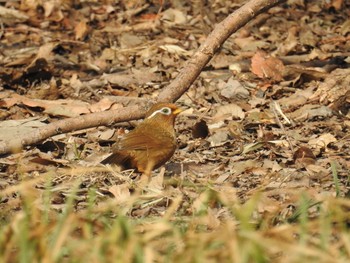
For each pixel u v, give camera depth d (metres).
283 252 7.68
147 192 10.34
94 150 12.60
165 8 19.14
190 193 10.19
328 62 16.28
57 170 11.45
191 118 14.09
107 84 15.56
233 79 15.30
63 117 13.99
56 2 18.98
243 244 7.14
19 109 14.17
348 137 12.84
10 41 17.83
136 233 8.12
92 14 18.89
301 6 18.88
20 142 11.99
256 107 14.38
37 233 7.34
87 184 10.90
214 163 11.99
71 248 7.32
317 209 9.20
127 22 18.58
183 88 13.17
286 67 15.67
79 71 16.44
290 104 14.34
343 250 7.74
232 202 8.97
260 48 17.06
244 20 13.53
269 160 11.88
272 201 9.62
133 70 16.30
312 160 11.69
